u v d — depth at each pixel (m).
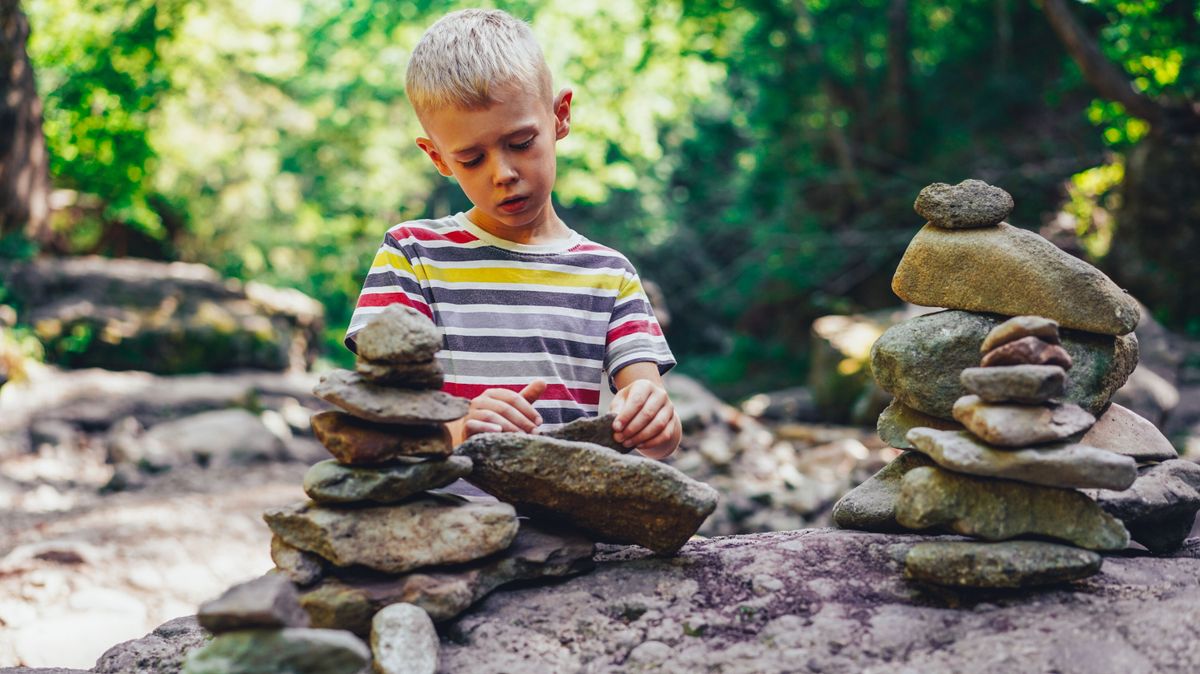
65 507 6.19
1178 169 10.31
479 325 2.16
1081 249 11.77
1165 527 1.97
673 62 15.77
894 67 14.89
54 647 3.89
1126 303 1.90
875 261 14.61
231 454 7.41
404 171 19.11
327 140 18.11
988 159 13.47
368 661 1.60
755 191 17.14
